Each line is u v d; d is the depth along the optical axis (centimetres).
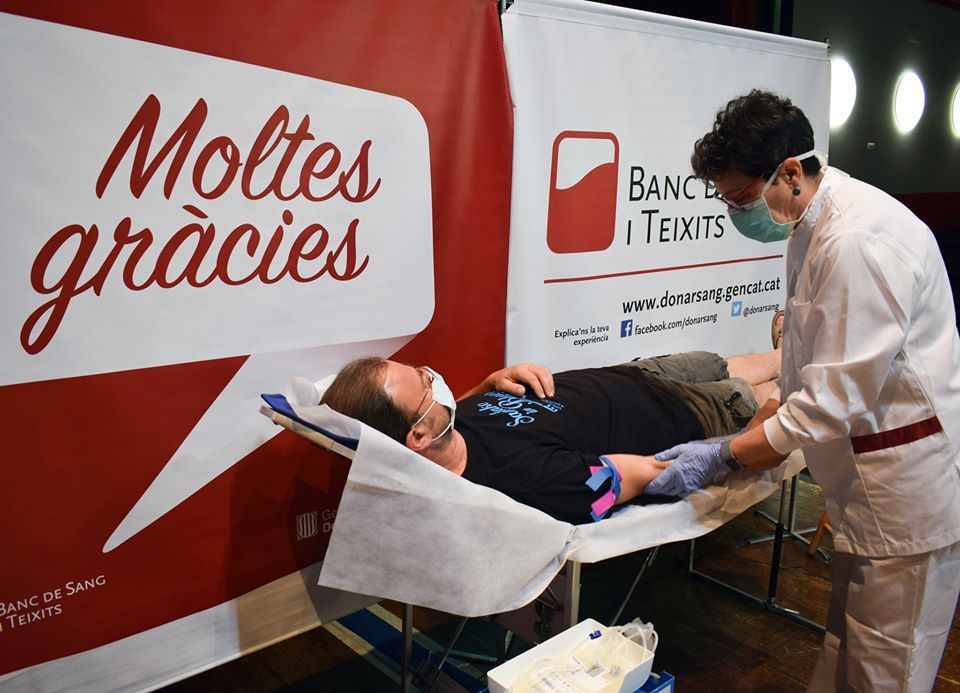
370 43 161
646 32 212
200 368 149
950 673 219
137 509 146
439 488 132
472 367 196
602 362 226
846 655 166
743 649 230
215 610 160
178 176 140
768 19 334
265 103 148
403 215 173
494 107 186
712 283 250
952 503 145
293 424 135
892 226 141
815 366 142
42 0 122
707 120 234
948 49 463
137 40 132
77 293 133
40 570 137
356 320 170
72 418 136
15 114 122
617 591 263
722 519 173
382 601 251
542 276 205
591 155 208
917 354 144
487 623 240
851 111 396
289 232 156
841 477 155
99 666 147
